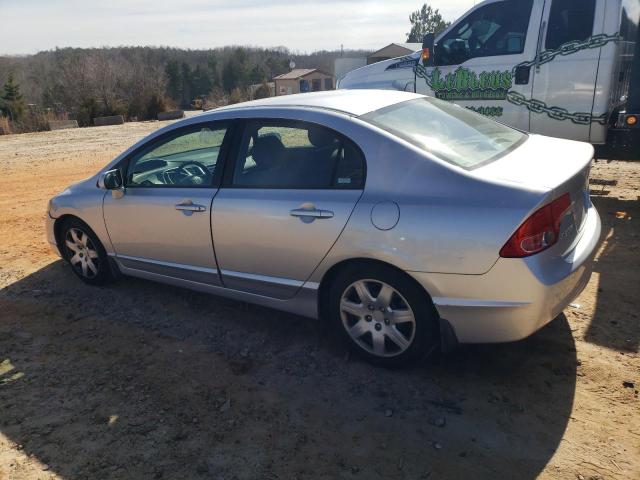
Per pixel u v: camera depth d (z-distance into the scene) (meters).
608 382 3.09
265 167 3.55
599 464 2.52
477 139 3.50
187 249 3.94
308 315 3.56
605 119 5.98
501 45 6.55
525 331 2.86
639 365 3.23
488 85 6.68
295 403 3.09
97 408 3.13
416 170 3.03
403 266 2.97
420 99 3.93
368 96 3.82
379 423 2.88
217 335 3.90
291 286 3.50
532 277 2.73
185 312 4.27
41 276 5.16
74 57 48.94
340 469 2.59
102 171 4.50
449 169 2.96
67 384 3.39
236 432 2.88
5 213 7.75
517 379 3.17
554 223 2.80
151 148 4.15
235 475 2.59
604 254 4.92
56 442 2.87
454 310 2.94
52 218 4.85
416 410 2.96
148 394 3.24
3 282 5.07
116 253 4.49
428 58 7.04
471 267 2.82
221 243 3.71
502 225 2.74
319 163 3.33
